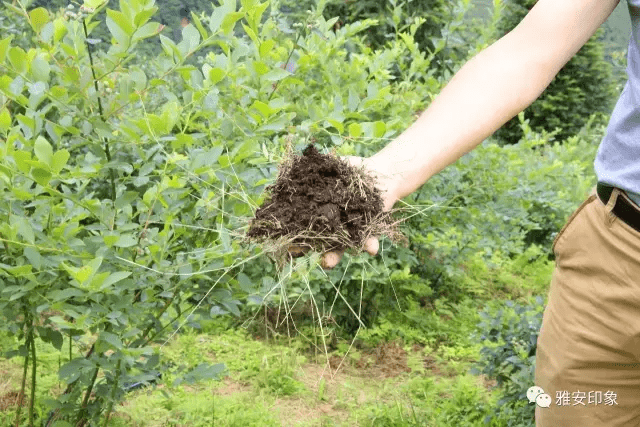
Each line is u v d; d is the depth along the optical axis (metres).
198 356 4.29
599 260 1.74
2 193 2.23
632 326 1.69
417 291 4.83
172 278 2.38
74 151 3.55
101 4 2.12
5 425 3.18
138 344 2.53
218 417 3.60
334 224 1.62
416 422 3.56
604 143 1.75
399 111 4.58
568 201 6.46
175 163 2.24
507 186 4.97
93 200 2.19
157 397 3.72
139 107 3.21
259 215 1.69
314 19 3.57
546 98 11.07
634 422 1.80
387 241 4.45
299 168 1.70
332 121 2.32
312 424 3.66
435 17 8.02
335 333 4.69
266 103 2.41
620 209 1.69
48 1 4.63
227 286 2.49
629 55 1.67
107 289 2.13
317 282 4.29
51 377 3.70
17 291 2.29
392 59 4.54
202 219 2.47
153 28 2.13
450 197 4.85
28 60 2.13
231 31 2.28
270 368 4.15
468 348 4.60
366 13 8.34
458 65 5.41
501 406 3.52
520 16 11.53
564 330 1.82
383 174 1.69
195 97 2.32
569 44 1.66
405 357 4.53
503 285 5.76
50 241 2.21
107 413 2.66
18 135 2.20
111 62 2.20
